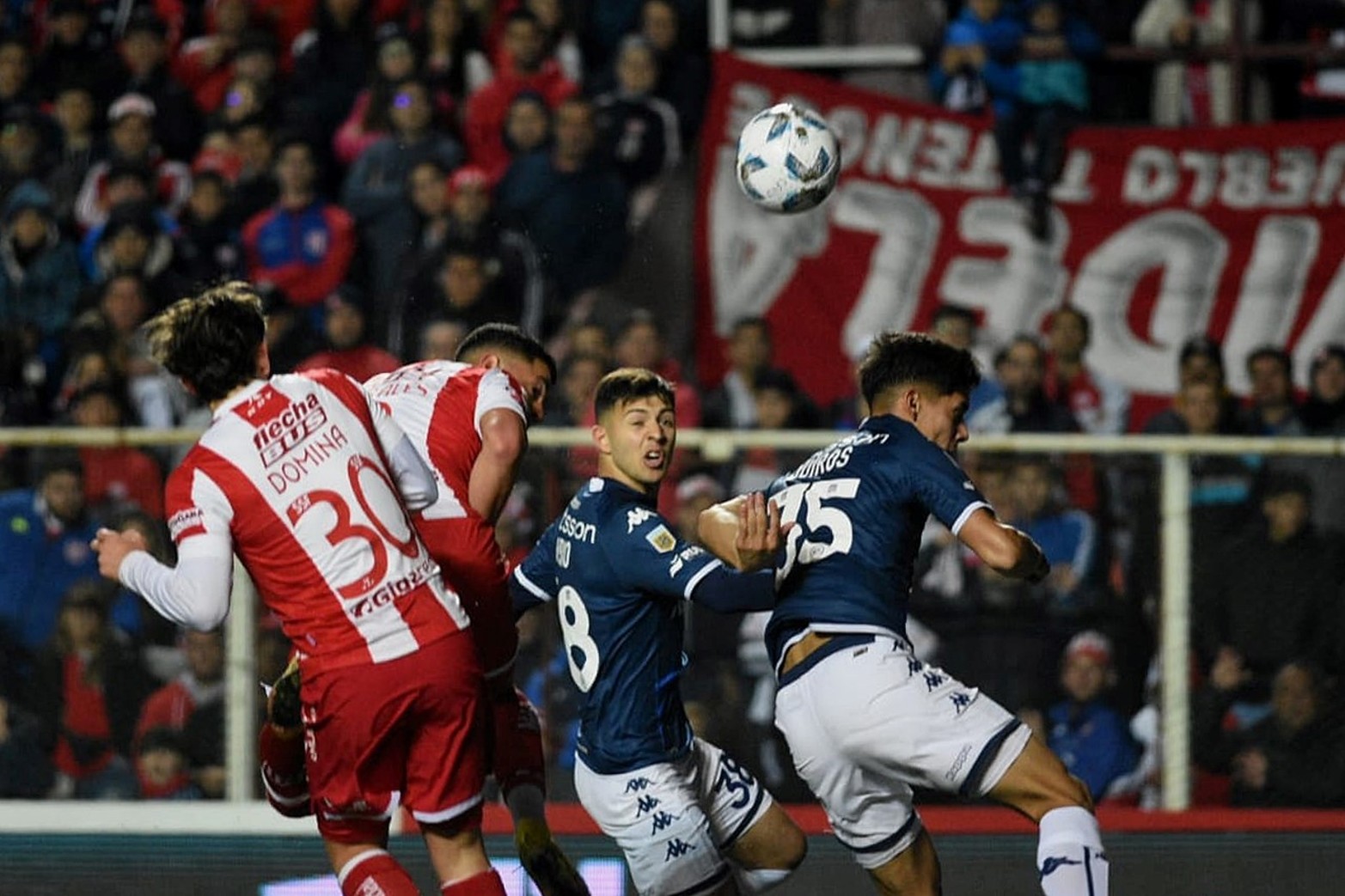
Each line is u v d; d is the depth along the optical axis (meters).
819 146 20.92
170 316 17.23
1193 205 34.72
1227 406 31.92
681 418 31.86
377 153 35.06
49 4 39.12
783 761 26.30
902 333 18.98
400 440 17.78
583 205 34.12
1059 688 26.31
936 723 17.62
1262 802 26.28
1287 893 23.88
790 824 19.53
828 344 34.75
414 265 33.31
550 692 26.36
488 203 33.62
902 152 35.16
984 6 35.72
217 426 17.08
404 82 35.31
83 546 26.70
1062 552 26.34
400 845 25.45
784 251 34.97
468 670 17.34
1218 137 34.78
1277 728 26.25
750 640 26.31
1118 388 33.41
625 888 23.84
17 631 26.69
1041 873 17.20
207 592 16.61
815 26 37.31
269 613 26.67
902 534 18.17
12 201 36.31
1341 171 34.53
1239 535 26.28
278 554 16.97
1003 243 34.78
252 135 35.88
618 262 34.44
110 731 26.62
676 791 18.66
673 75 35.47
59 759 26.61
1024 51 35.34
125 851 25.42
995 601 26.39
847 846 18.80
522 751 19.38
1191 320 34.53
